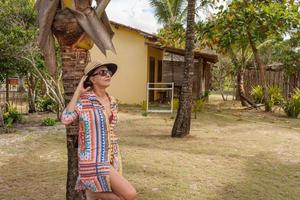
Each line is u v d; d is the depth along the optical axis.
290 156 8.64
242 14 16.81
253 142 10.23
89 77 3.65
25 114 15.73
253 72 25.25
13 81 19.59
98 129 3.55
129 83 21.31
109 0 4.29
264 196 5.96
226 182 6.61
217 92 35.47
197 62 20.62
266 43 23.53
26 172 7.09
